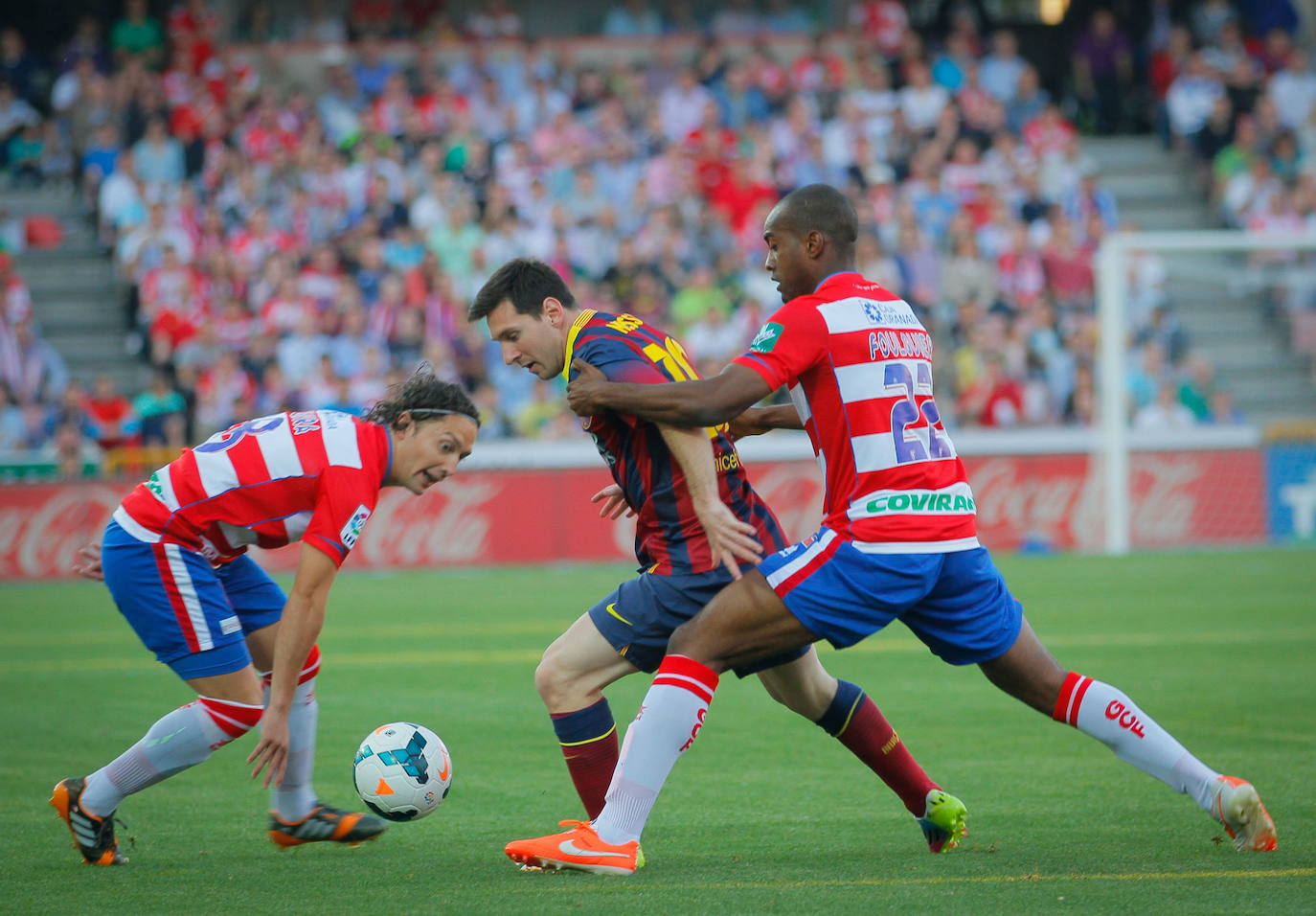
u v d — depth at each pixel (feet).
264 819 58.29
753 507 51.83
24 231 238.27
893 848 51.44
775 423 55.77
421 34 271.08
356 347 205.57
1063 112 287.69
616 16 275.18
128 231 228.22
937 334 219.41
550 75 260.21
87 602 155.53
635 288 214.69
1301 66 266.57
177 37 253.44
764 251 230.48
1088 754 69.87
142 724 81.92
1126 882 45.47
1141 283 230.27
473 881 47.34
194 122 239.09
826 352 46.88
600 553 189.57
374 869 49.49
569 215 231.30
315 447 49.47
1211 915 41.27
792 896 44.19
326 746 74.59
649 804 47.75
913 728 77.30
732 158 240.12
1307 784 61.26
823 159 241.55
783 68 270.87
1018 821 55.57
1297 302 233.55
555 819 57.82
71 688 95.86
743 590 47.26
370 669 102.58
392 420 50.52
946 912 41.96
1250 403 229.25
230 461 49.75
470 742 75.36
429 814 55.42
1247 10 282.56
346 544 48.88
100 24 274.16
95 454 186.60
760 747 72.84
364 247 216.95
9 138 250.16
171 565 49.98
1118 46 277.23
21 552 178.40
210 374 199.82
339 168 234.58
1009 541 193.67
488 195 226.99
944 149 245.45
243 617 54.13
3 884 47.65
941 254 231.91
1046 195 242.37
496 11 274.77
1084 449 195.83
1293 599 138.82
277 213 228.22
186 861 51.08
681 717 47.11
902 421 47.19
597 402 47.09
